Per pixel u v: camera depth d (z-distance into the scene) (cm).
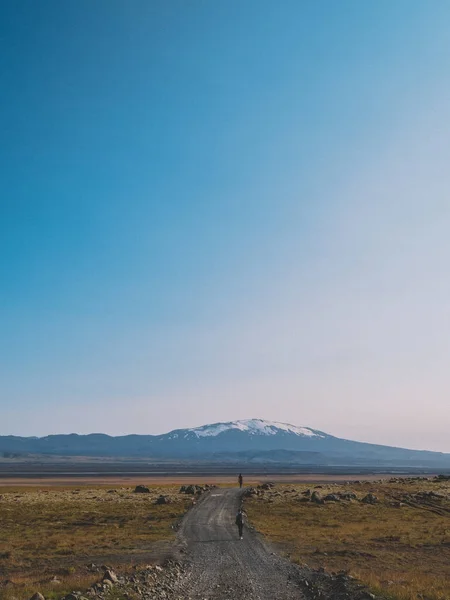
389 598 2598
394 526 6322
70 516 6819
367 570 3694
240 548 4584
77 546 4572
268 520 6669
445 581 3253
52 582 3055
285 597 2861
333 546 4844
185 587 3095
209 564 3847
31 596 2556
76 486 16125
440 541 5238
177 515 7006
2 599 2542
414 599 2552
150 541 4894
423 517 7250
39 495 9906
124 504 8381
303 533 5631
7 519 6419
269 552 4422
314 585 3114
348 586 2925
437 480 12812
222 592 2970
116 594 2725
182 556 4147
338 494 9350
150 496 9856
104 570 3434
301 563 3909
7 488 14025
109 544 4684
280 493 9900
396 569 3875
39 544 4628
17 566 3734
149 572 3341
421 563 4178
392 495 9612
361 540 5238
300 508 7994
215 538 5150
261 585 3159
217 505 8181
